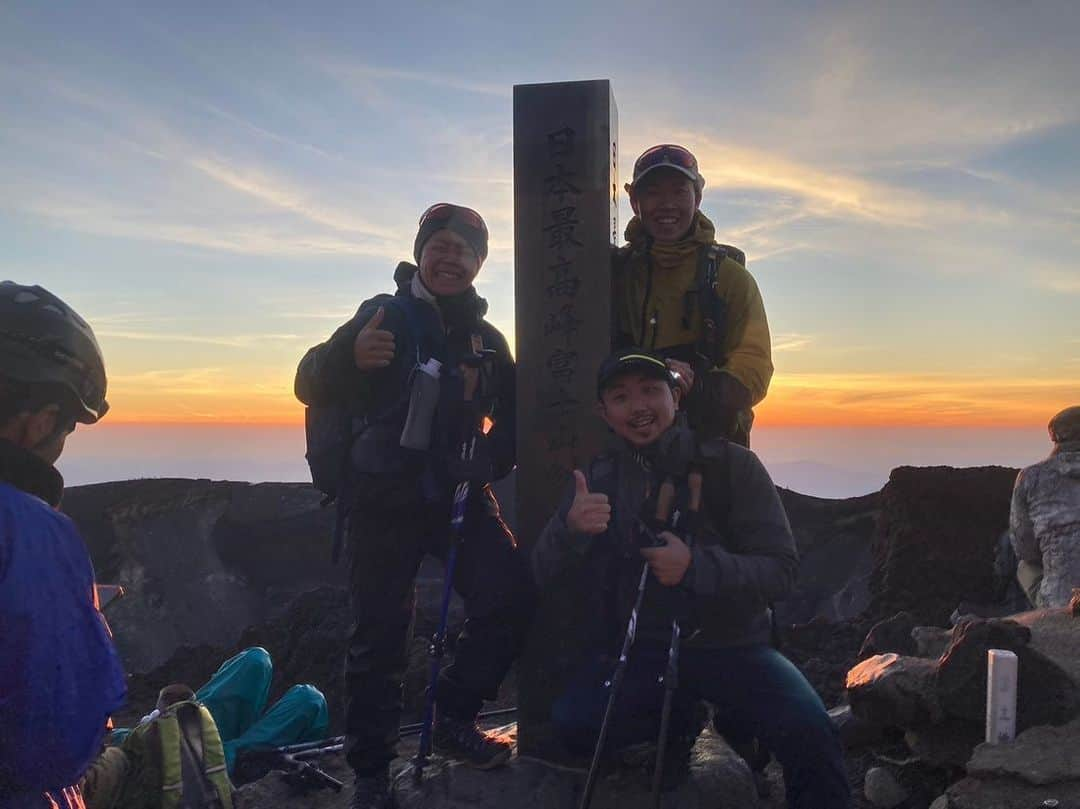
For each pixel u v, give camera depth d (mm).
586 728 3316
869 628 7266
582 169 3908
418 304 3621
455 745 3686
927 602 7641
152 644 12578
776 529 3238
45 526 1859
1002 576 7094
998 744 3559
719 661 3201
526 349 3930
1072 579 4957
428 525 3646
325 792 3936
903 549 7855
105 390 2092
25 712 1750
